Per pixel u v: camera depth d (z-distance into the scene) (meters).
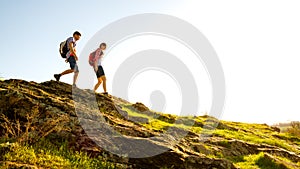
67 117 12.70
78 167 10.45
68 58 17.08
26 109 12.69
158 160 12.01
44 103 13.45
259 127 33.28
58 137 11.87
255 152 17.83
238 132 24.70
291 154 18.53
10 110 12.55
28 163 9.86
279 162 15.23
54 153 10.84
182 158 12.34
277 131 34.28
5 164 9.34
